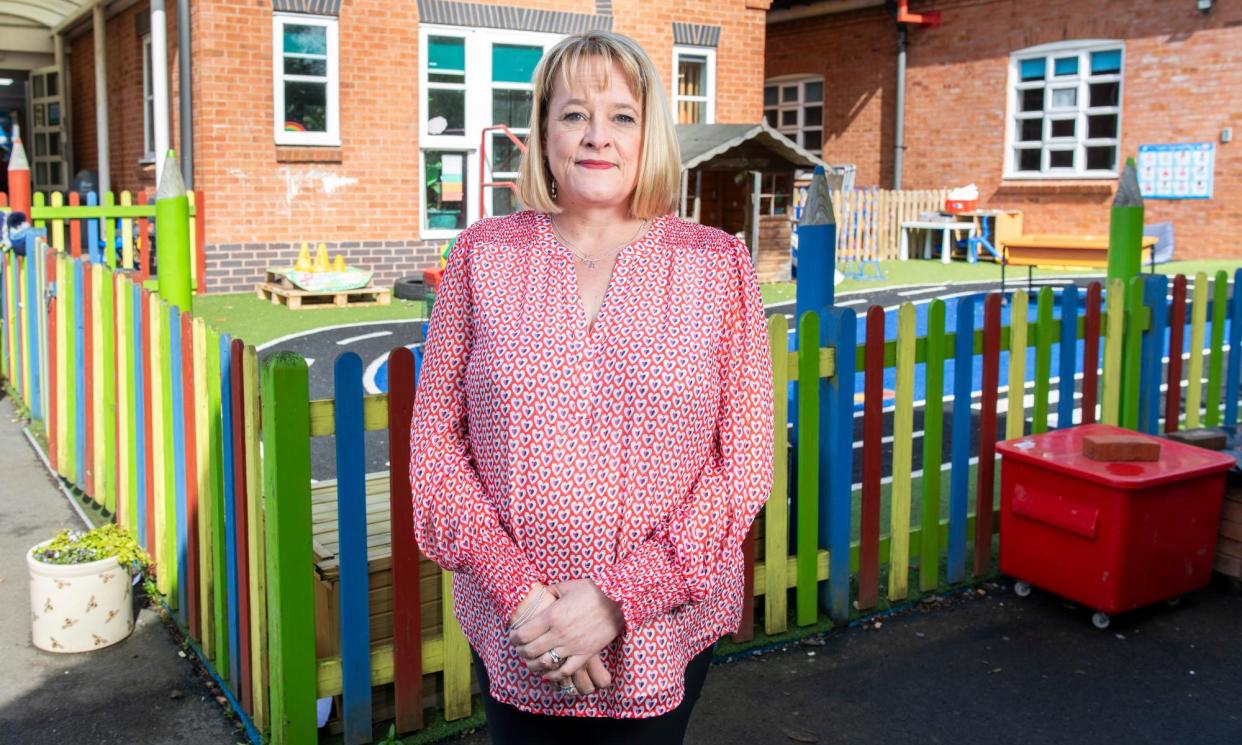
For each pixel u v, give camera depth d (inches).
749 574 162.6
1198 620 175.9
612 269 84.4
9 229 313.1
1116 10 706.8
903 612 179.3
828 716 146.3
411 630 138.1
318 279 475.8
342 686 135.7
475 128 562.3
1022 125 765.9
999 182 773.3
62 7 689.6
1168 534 171.3
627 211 87.3
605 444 79.7
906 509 179.6
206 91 500.1
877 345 171.2
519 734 84.5
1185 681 156.2
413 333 414.6
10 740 138.1
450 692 142.1
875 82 844.0
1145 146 701.9
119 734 140.1
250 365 130.5
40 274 275.4
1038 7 741.9
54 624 161.2
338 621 137.5
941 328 181.6
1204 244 684.1
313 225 529.7
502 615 81.4
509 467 79.9
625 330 80.4
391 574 139.3
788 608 175.9
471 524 80.6
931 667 160.1
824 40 877.2
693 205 553.9
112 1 627.5
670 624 81.2
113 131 684.1
